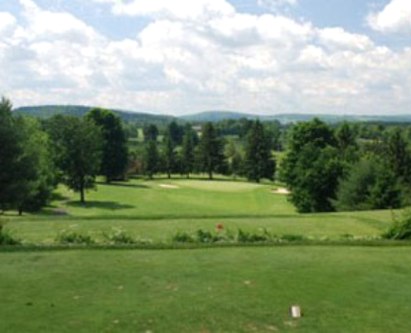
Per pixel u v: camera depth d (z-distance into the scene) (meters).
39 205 51.19
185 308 9.43
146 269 12.39
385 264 13.27
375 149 69.50
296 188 54.72
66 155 63.16
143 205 61.28
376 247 15.99
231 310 9.37
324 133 60.59
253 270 12.35
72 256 13.84
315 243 16.38
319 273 12.12
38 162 42.69
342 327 8.66
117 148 84.31
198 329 8.45
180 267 12.62
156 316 9.01
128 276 11.71
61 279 11.40
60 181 64.38
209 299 9.98
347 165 52.00
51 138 63.62
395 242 16.61
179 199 66.50
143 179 96.75
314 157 54.12
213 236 16.98
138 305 9.59
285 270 12.38
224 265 12.87
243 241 16.56
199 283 11.12
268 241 16.55
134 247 15.27
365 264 13.23
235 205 63.06
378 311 9.48
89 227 19.61
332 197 52.22
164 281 11.29
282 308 9.54
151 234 18.27
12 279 11.34
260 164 97.81
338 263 13.30
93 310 9.28
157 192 72.38
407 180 61.59
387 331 8.52
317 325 8.73
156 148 103.75
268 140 99.38
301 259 13.74
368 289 10.87
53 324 8.55
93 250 14.78
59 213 53.00
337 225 21.25
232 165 107.00
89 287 10.78
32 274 11.81
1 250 14.54
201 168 105.19
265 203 64.94
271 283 11.18
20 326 8.43
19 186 38.22
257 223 21.36
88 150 64.31
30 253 14.20
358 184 44.19
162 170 103.88
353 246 16.06
